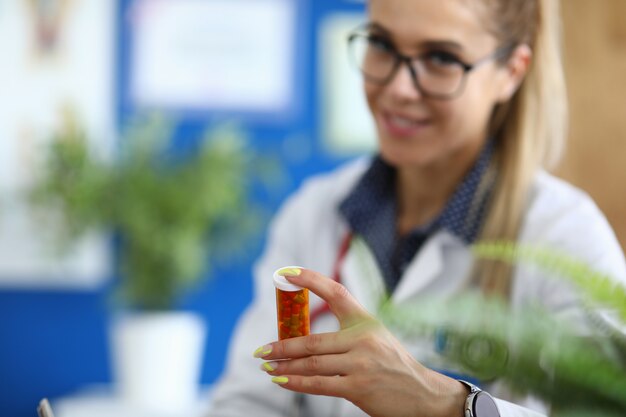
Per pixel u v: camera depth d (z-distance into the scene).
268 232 3.50
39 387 3.51
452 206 1.72
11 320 3.51
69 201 3.27
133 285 3.23
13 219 3.47
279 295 1.14
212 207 3.25
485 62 1.62
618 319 0.99
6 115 3.51
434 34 1.57
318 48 3.53
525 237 1.65
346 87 3.53
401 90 1.60
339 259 1.81
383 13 1.60
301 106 3.53
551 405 0.95
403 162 1.67
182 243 3.19
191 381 3.27
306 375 1.11
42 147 3.42
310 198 1.94
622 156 2.90
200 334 3.34
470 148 1.72
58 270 3.49
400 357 1.11
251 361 1.80
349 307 1.12
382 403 1.11
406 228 1.80
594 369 0.92
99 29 3.52
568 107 2.92
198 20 3.53
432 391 1.12
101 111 3.52
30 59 3.52
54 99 3.51
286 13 3.53
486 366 0.96
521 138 1.72
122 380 3.23
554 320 0.97
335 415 1.71
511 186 1.69
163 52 3.53
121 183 3.26
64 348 3.52
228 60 3.53
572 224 1.62
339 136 3.53
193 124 3.52
